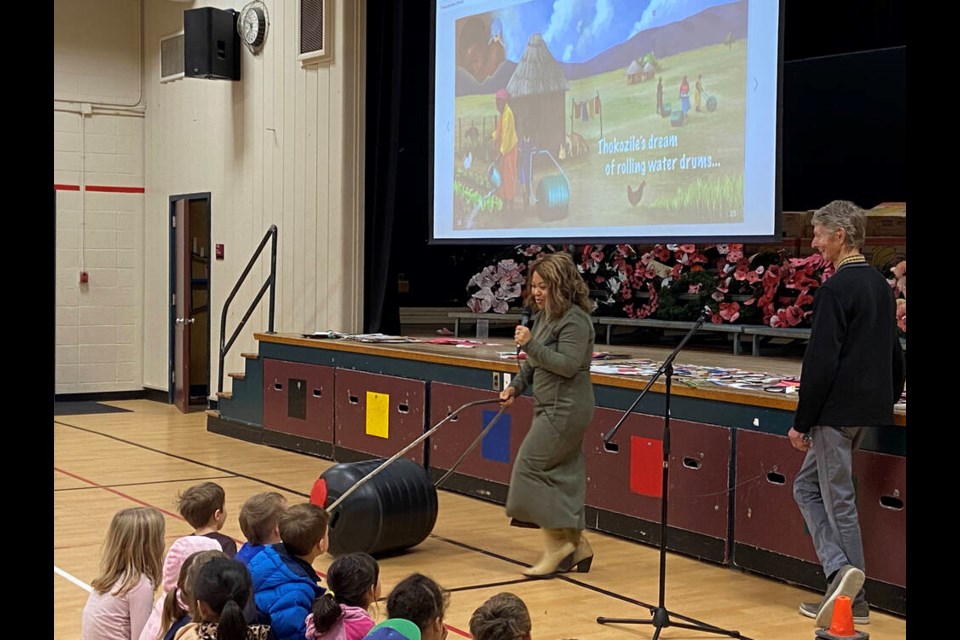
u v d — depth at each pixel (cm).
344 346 841
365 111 965
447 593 291
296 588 334
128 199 1273
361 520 548
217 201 1130
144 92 1269
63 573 527
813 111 869
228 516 658
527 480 525
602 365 666
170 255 1221
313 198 995
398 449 782
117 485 754
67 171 1239
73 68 1234
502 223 851
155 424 1075
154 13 1243
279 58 1032
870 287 458
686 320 828
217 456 882
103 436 988
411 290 1100
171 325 1226
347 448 840
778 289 787
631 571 548
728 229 696
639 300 886
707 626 452
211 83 1137
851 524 462
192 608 288
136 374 1292
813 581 512
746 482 544
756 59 677
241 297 1095
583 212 789
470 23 871
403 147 1083
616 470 616
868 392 454
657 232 739
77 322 1254
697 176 713
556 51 803
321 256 988
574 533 537
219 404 1012
